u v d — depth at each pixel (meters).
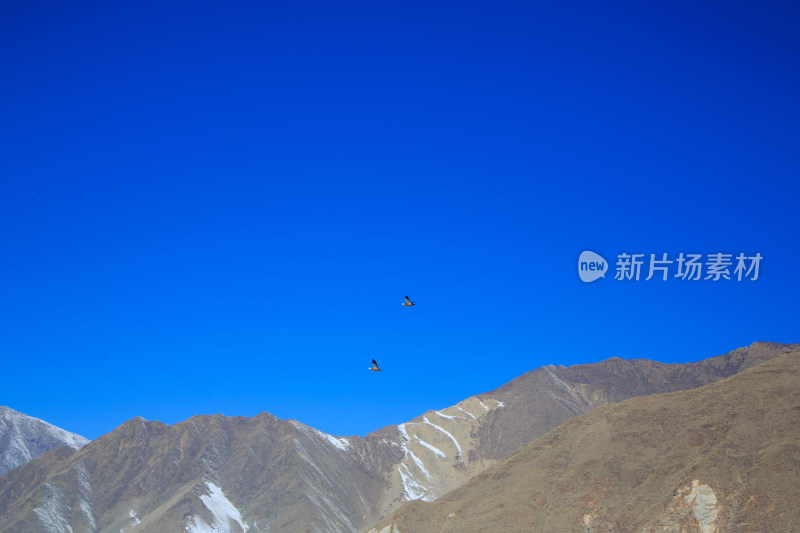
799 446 156.12
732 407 181.00
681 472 168.62
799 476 150.00
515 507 177.12
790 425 164.88
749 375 194.12
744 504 150.00
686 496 157.88
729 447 165.00
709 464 161.75
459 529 175.88
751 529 145.12
